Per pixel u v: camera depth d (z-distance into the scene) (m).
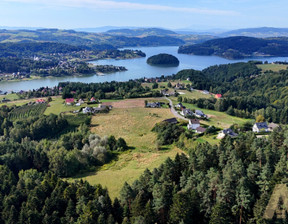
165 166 68.62
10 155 100.69
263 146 74.94
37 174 84.25
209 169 67.69
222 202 53.53
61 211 64.56
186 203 53.88
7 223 60.66
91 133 137.88
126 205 59.06
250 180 58.44
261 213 49.31
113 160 106.88
